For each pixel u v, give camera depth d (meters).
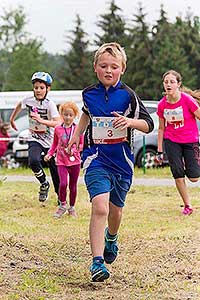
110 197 7.23
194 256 8.23
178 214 11.77
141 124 6.95
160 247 8.75
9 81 91.19
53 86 82.19
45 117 12.37
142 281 7.20
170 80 11.54
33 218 11.35
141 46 74.12
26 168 23.80
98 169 7.04
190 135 11.67
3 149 23.67
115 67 7.00
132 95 7.07
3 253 8.23
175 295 6.69
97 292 6.78
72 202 11.72
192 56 76.62
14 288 6.80
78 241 9.16
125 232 9.73
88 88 7.20
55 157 12.08
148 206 12.81
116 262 8.02
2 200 13.34
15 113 13.33
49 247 8.83
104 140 7.08
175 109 11.60
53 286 6.91
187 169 11.74
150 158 23.39
